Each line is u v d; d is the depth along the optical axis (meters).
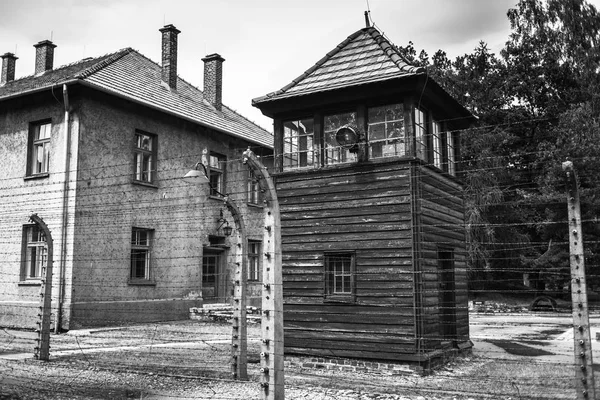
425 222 10.59
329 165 11.27
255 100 11.90
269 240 5.72
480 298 32.47
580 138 30.58
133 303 18.28
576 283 5.48
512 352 13.30
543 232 31.56
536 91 39.72
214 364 10.66
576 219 5.55
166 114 20.33
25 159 18.42
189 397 7.99
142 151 19.58
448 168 12.36
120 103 18.66
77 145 17.16
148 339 14.59
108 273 17.62
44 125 18.52
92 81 17.44
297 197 11.57
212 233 21.94
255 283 23.94
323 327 10.88
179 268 20.30
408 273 10.13
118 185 18.25
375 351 10.26
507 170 34.41
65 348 12.73
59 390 8.53
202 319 19.67
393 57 11.31
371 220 10.65
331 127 11.54
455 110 12.42
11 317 17.72
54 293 16.50
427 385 8.92
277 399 5.51
